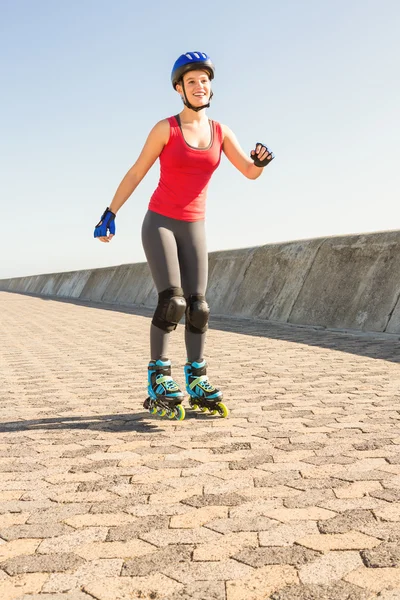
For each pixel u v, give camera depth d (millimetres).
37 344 7445
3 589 1543
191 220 3477
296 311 8453
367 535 1751
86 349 6789
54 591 1525
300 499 2049
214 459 2545
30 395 4207
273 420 3197
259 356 5625
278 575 1550
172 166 3354
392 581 1496
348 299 7621
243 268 10391
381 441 2713
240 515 1937
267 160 3365
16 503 2135
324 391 3920
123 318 10992
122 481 2318
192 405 3521
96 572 1611
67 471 2471
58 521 1958
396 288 6984
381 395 3727
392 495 2053
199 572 1585
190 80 3328
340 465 2396
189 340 3475
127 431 3098
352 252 7969
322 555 1643
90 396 4102
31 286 26312
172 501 2086
